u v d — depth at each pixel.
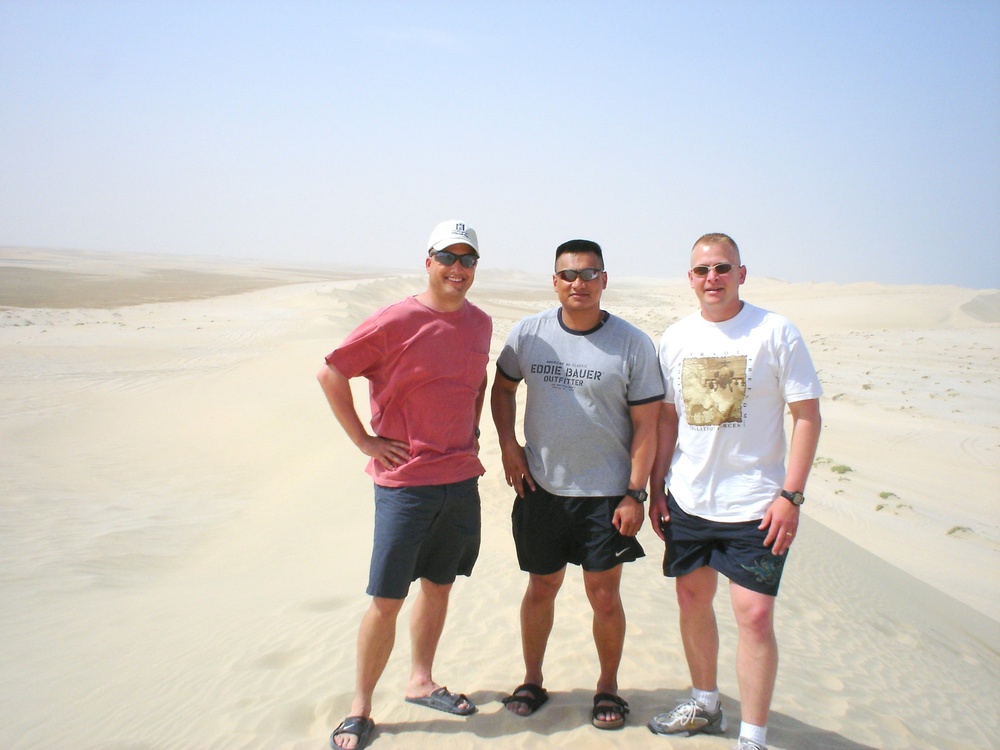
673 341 3.62
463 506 3.63
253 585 7.27
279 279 103.25
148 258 199.50
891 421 23.09
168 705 4.24
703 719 3.42
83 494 11.66
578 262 3.49
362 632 3.50
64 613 6.69
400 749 3.33
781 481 3.37
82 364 23.41
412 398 3.54
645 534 8.06
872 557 11.45
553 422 3.59
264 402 16.78
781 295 88.94
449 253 3.45
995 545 13.59
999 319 56.25
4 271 81.00
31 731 4.14
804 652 5.46
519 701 3.66
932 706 5.05
